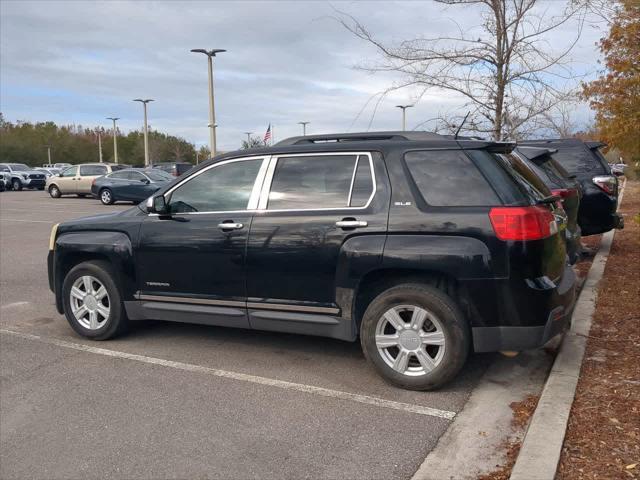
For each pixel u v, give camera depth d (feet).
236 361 17.63
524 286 13.92
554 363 15.75
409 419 13.62
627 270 26.76
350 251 15.31
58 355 18.44
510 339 14.16
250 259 16.71
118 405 14.74
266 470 11.66
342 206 15.83
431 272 14.75
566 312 15.02
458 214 14.38
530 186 15.47
